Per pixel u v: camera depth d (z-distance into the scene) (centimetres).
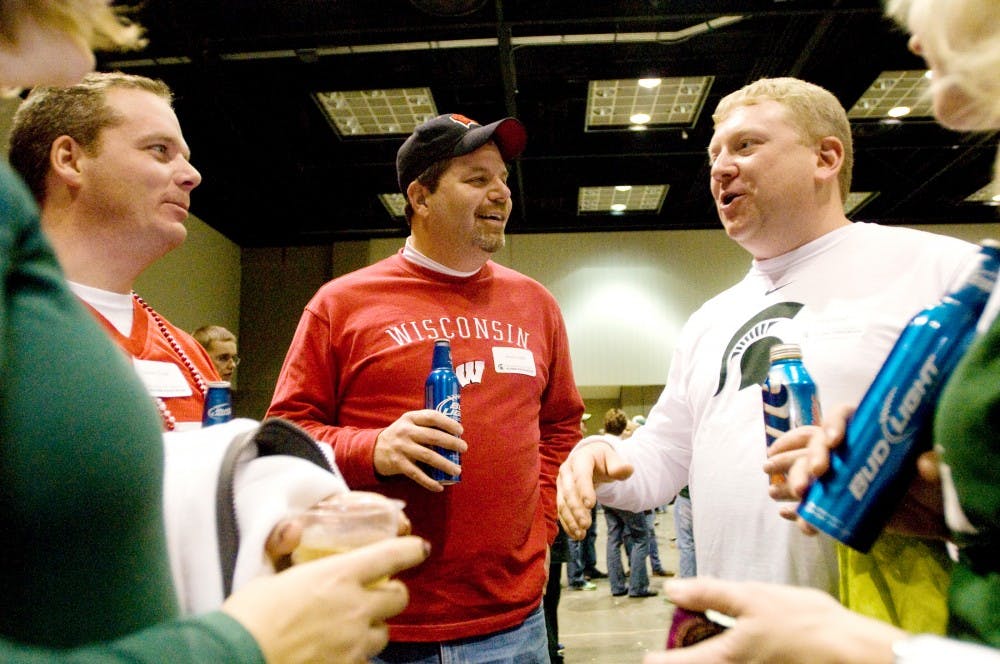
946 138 685
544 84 615
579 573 652
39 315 45
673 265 980
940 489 83
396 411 158
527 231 998
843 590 103
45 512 42
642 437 164
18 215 45
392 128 670
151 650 43
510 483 160
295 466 78
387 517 69
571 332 973
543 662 163
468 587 151
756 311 142
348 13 500
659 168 793
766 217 142
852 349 125
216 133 634
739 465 132
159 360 148
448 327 166
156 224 137
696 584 60
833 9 494
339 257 973
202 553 72
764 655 55
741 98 150
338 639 53
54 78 59
